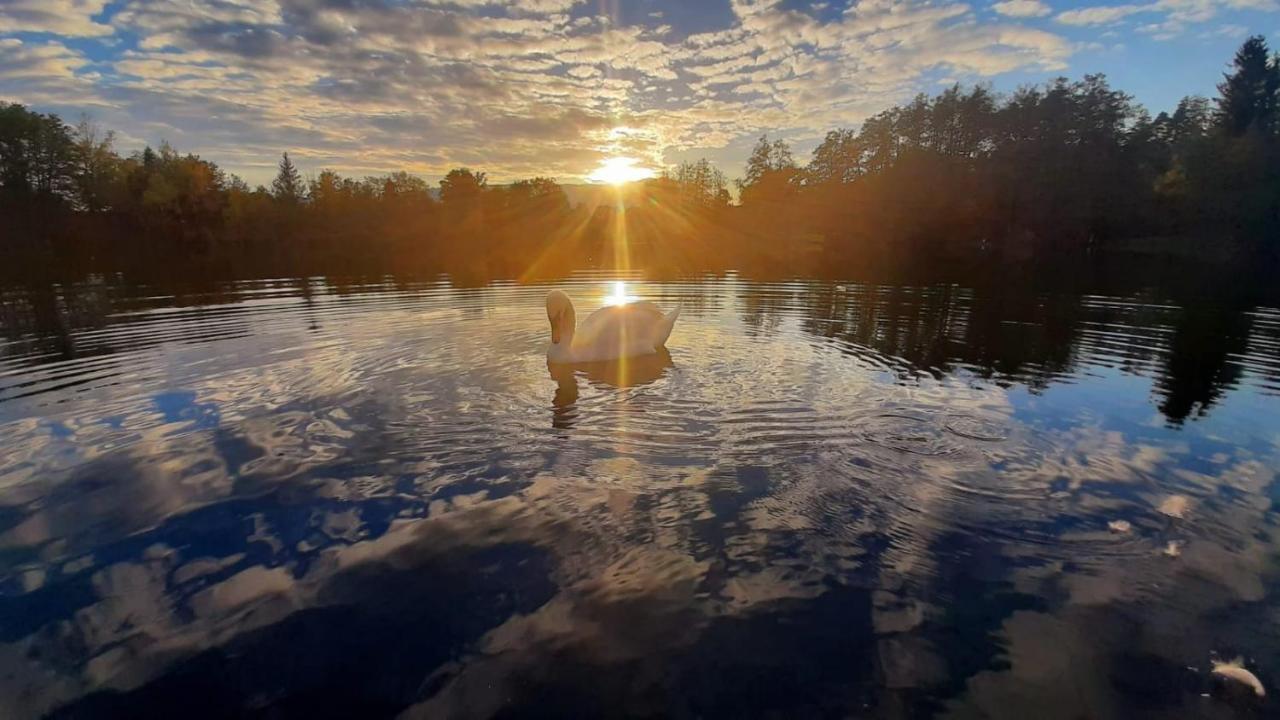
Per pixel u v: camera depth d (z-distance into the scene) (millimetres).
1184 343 11641
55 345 11555
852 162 62781
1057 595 3975
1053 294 20125
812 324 13836
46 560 4441
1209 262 36781
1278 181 40938
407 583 4105
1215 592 3979
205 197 56375
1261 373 9289
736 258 40469
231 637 3635
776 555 4422
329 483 5582
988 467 5879
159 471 5871
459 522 4875
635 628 3674
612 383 8680
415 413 7395
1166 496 5277
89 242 48469
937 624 3717
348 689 3256
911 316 15125
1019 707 3125
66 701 3203
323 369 9484
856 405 7711
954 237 49719
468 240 59156
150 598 4000
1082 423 7062
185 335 12414
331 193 68125
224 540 4668
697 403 7773
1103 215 48219
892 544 4562
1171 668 3355
